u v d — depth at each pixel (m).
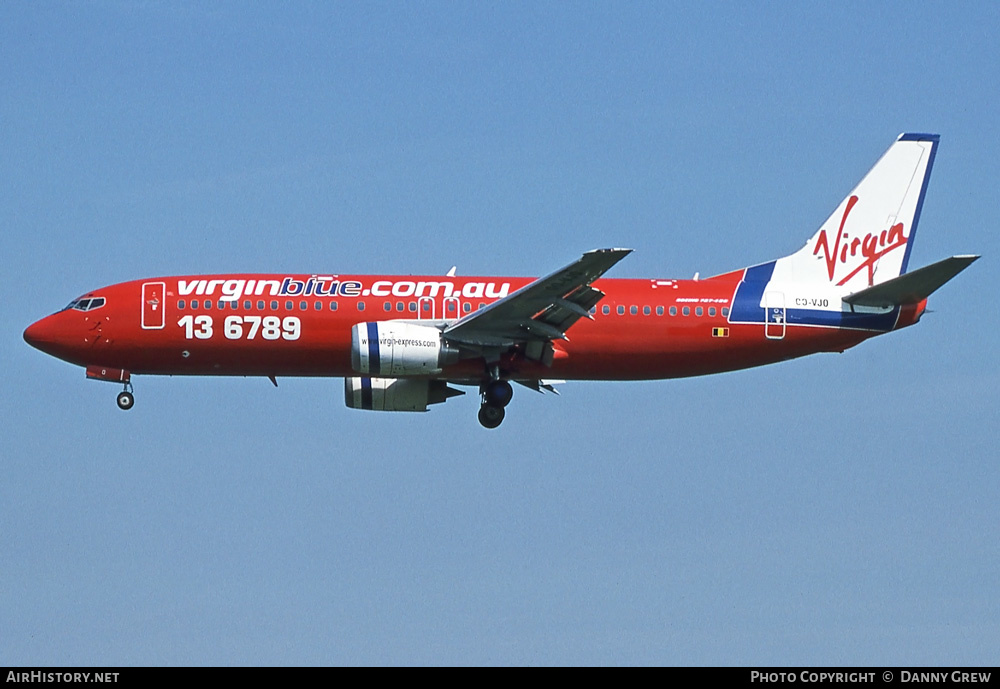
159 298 149.12
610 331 153.62
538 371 154.75
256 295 149.88
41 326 149.50
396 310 150.75
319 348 149.75
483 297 152.12
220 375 153.50
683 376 159.12
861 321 157.25
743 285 158.00
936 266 146.62
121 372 151.38
